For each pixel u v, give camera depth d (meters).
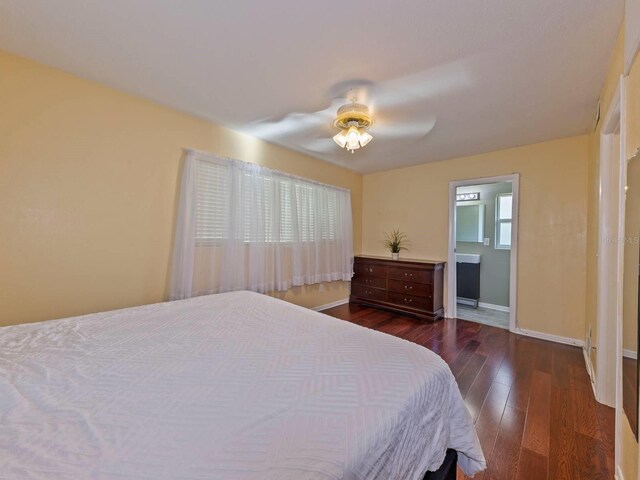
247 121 2.63
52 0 1.30
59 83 1.86
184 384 0.89
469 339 3.04
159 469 0.57
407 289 3.83
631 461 1.10
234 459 0.60
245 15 1.38
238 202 2.82
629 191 1.17
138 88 2.08
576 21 1.38
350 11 1.35
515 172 3.31
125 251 2.18
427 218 4.07
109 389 0.86
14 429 0.68
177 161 2.46
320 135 2.98
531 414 1.76
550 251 3.08
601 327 1.87
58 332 1.33
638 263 1.04
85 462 0.58
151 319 1.55
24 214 1.76
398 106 2.28
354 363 1.03
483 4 1.29
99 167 2.04
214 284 2.70
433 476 0.98
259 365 1.02
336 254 4.12
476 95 2.11
